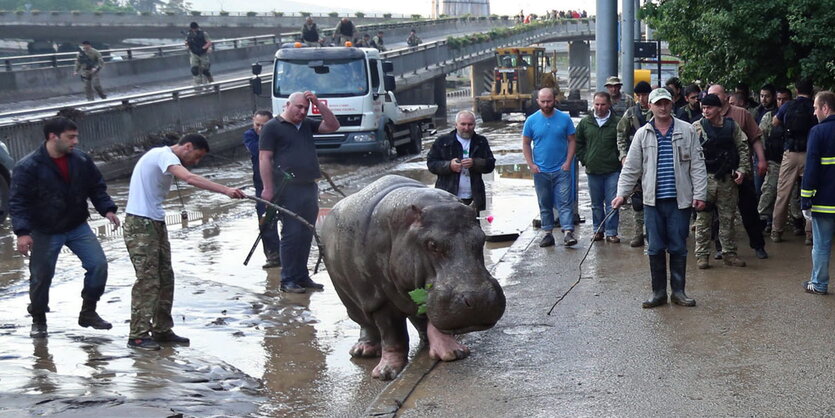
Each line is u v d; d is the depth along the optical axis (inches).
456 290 234.1
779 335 273.0
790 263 377.7
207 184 305.6
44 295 325.1
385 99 981.2
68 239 327.3
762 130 444.8
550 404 224.4
